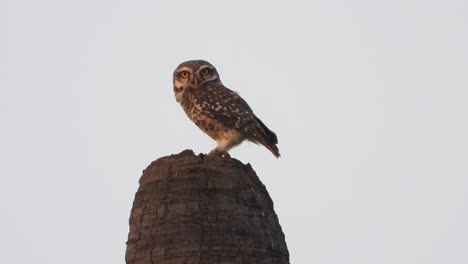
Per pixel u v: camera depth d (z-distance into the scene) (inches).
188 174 453.1
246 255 439.2
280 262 459.2
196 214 441.1
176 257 433.1
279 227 479.8
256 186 472.7
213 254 432.8
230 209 446.0
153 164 468.4
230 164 463.5
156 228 443.5
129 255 450.6
